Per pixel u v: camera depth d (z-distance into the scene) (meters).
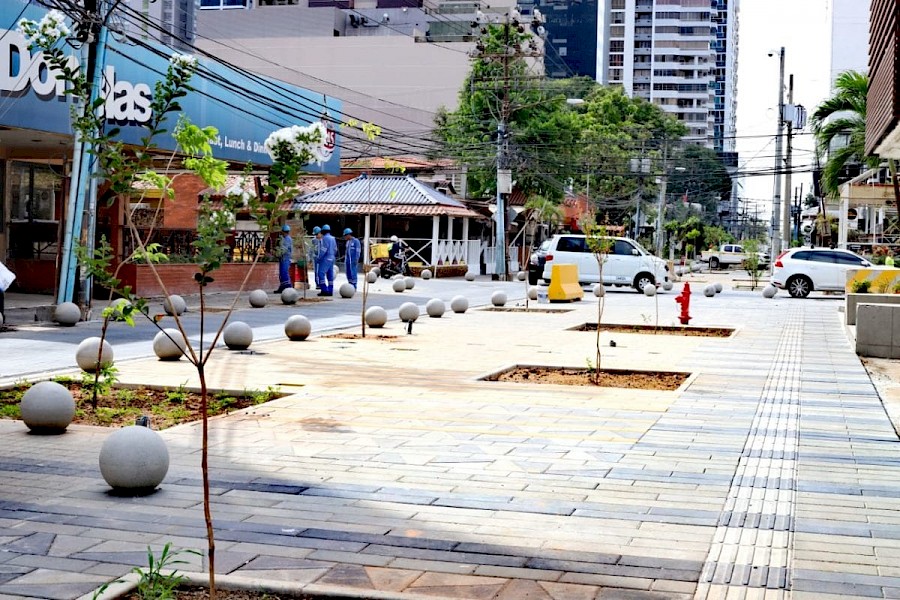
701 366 14.62
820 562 5.56
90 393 11.06
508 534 6.04
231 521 6.21
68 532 5.93
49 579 5.08
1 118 19.52
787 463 8.15
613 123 77.69
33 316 20.41
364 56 82.62
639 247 38.78
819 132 30.61
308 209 48.06
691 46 166.00
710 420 10.08
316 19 84.19
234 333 15.56
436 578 5.20
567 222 70.81
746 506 6.77
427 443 8.71
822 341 18.95
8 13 19.55
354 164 58.88
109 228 24.70
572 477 7.55
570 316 24.66
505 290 37.22
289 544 5.75
